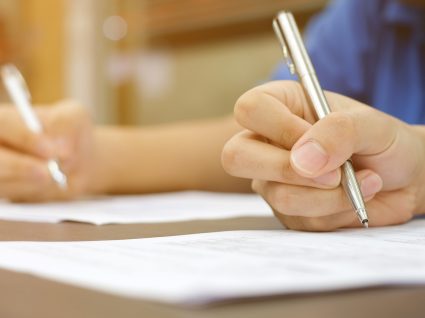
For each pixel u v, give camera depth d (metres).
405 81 0.98
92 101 1.96
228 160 0.42
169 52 1.85
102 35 1.97
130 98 1.95
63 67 1.98
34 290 0.24
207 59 1.75
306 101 0.43
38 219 0.53
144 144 1.01
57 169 0.73
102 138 0.98
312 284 0.22
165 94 1.87
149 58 1.90
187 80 1.81
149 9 1.89
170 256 0.30
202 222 0.49
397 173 0.44
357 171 0.42
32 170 0.73
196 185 0.99
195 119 1.78
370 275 0.24
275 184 0.42
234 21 1.66
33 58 1.96
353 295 0.22
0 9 1.91
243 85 1.66
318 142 0.38
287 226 0.44
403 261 0.28
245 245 0.35
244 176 0.42
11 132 0.74
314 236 0.39
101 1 1.97
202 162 1.00
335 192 0.41
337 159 0.39
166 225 0.47
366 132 0.40
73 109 0.83
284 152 0.41
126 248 0.33
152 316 0.19
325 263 0.28
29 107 0.75
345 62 1.06
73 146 0.80
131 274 0.25
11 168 0.73
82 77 1.96
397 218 0.46
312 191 0.41
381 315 0.21
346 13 1.08
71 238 0.39
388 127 0.42
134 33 1.93
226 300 0.20
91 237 0.40
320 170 0.38
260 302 0.21
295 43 0.44
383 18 1.02
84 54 1.96
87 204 0.70
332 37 1.08
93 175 0.89
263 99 0.42
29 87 1.94
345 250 0.33
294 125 0.41
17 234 0.42
